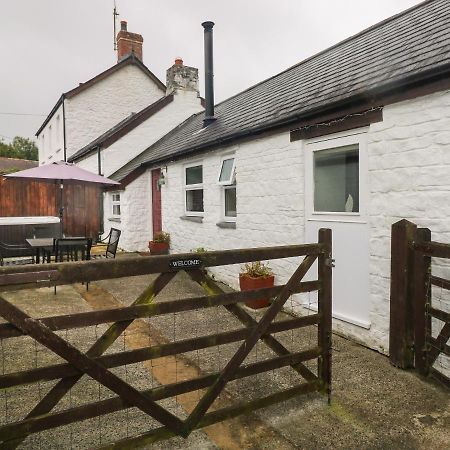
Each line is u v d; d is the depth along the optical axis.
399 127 3.77
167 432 2.30
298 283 2.84
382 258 3.95
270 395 2.73
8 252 8.68
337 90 4.63
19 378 1.89
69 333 4.39
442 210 3.42
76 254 6.92
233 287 6.73
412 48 4.31
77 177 7.48
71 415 2.03
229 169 6.95
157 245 9.58
